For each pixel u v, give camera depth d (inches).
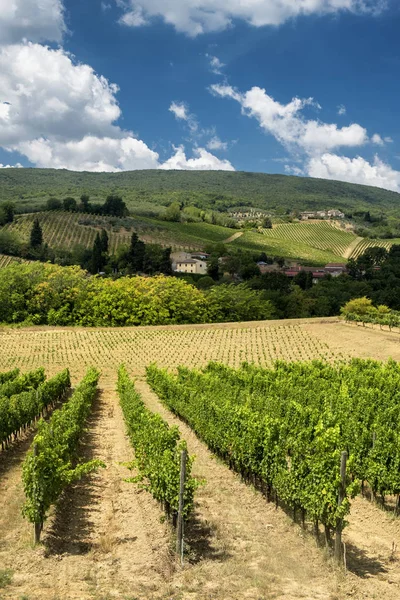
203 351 2684.5
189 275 5595.5
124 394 1366.9
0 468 832.3
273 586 442.9
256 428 720.3
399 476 634.2
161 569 469.1
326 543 526.6
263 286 4992.6
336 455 540.1
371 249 6565.0
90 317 3570.4
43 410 1461.6
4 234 5935.0
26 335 3029.0
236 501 683.4
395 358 2300.7
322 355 2519.7
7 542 524.7
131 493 715.4
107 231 7313.0
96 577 450.3
